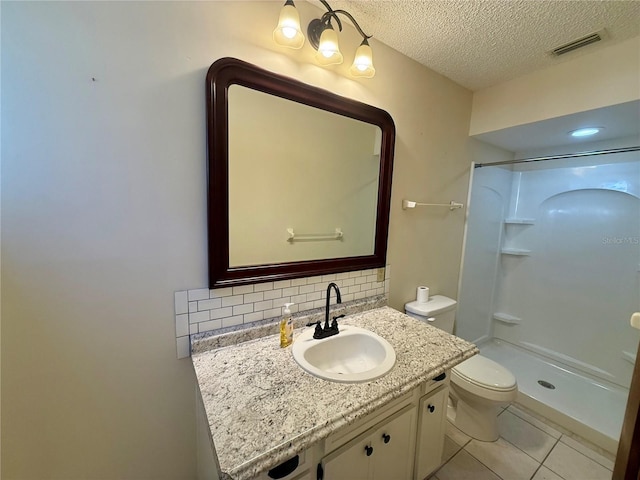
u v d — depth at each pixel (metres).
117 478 1.00
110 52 0.84
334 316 1.40
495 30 1.33
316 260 1.38
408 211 1.77
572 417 1.68
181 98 0.96
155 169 0.94
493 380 1.52
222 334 1.10
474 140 2.14
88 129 0.83
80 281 0.87
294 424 0.71
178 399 1.08
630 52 1.36
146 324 0.99
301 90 1.19
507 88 1.85
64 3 0.77
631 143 1.95
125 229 0.92
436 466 1.27
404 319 1.45
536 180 2.45
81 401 0.91
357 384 0.88
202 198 1.04
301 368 0.96
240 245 1.14
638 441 0.95
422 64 1.66
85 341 0.90
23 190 0.77
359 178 1.49
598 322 2.10
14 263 0.79
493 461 1.47
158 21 0.90
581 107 1.54
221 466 0.58
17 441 0.84
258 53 1.08
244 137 1.11
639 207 1.91
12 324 0.80
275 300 1.26
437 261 2.04
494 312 2.69
